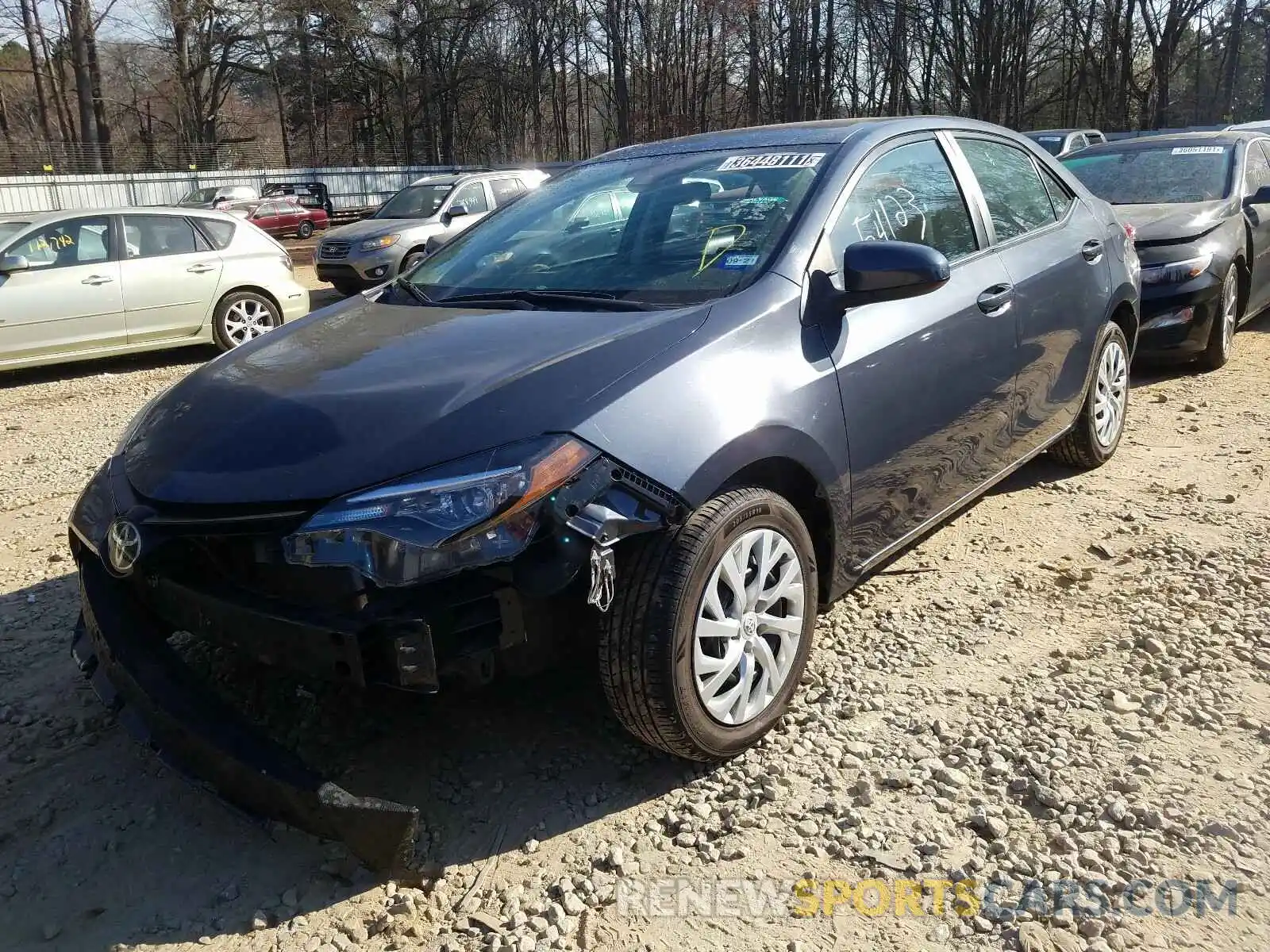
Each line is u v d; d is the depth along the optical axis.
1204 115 49.19
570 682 3.29
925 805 2.64
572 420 2.43
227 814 2.76
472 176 14.66
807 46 50.19
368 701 3.22
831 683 3.23
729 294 3.00
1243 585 3.74
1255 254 7.49
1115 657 3.32
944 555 4.17
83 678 3.51
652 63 52.84
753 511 2.69
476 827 2.65
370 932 2.31
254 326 10.19
